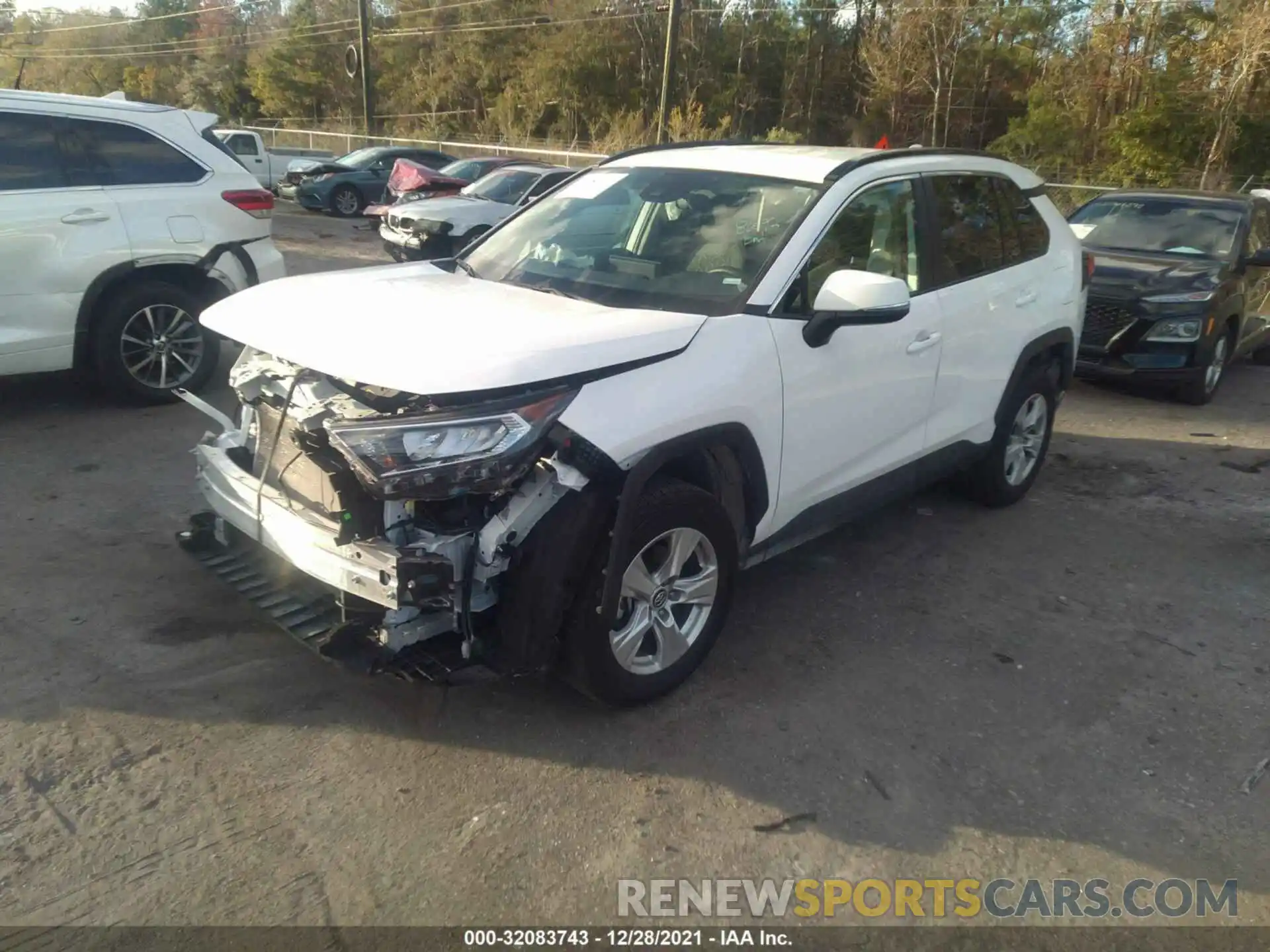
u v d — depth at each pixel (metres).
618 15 43.69
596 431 3.10
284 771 3.19
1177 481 6.60
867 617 4.44
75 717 3.38
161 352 6.64
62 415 6.49
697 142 5.02
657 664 3.59
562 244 4.34
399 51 52.19
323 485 3.27
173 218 6.54
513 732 3.45
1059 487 6.35
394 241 12.95
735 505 3.82
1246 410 8.65
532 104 44.69
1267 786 3.41
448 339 3.16
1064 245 5.77
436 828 2.99
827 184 4.16
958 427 4.96
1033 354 5.39
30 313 6.05
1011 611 4.59
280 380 3.47
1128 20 30.16
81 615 4.00
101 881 2.71
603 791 3.19
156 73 70.88
